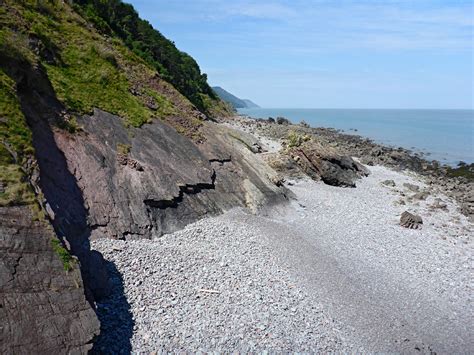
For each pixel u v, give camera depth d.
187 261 19.52
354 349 15.58
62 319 11.55
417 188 43.84
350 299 19.27
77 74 27.30
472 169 57.22
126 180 22.77
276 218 29.28
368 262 24.11
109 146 23.97
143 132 27.19
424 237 29.39
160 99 33.09
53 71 25.41
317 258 23.22
